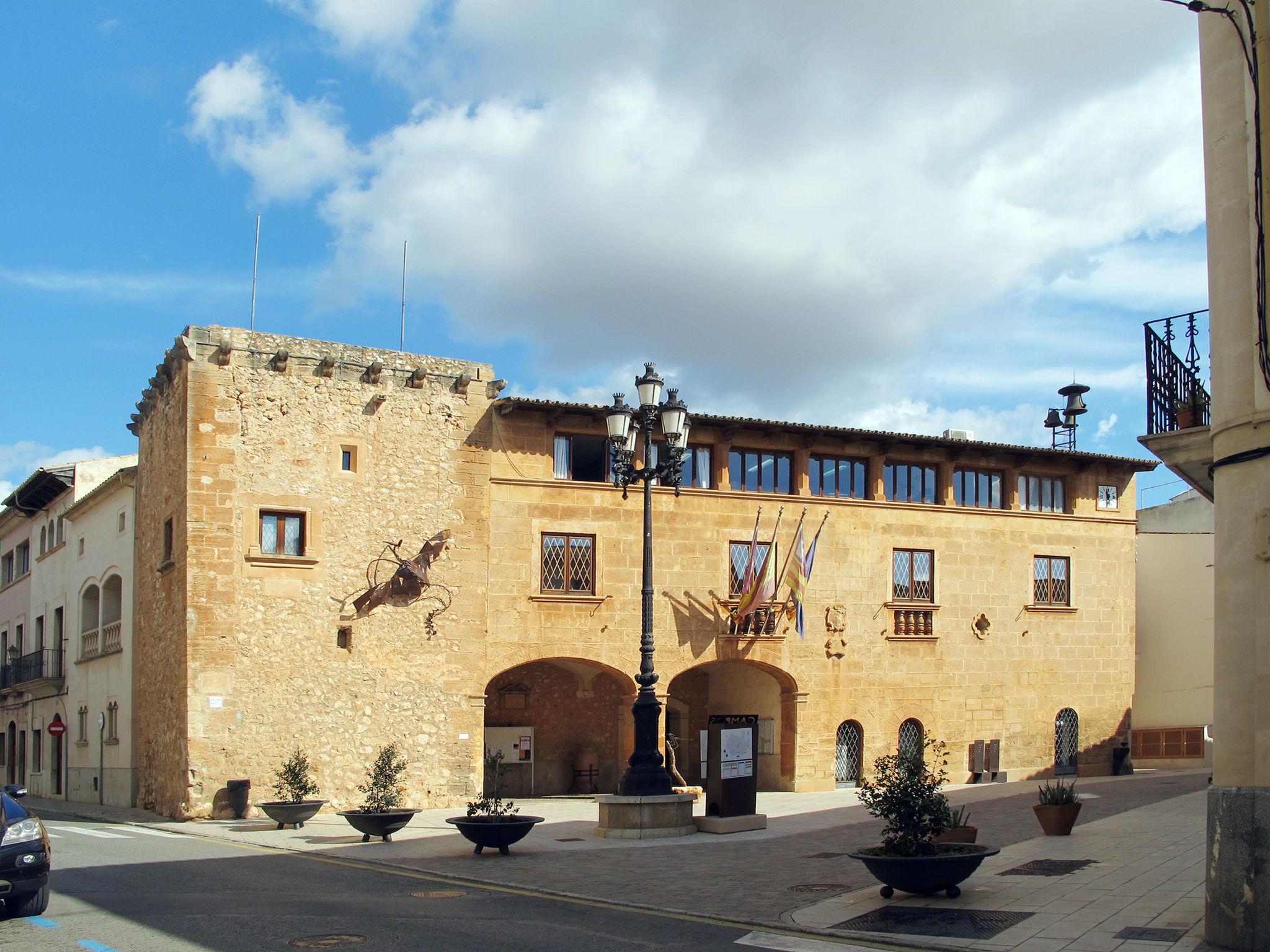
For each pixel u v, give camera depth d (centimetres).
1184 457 1419
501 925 1212
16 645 4712
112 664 3431
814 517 3288
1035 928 1146
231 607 2698
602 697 3378
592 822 2402
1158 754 3756
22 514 4628
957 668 3425
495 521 2970
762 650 3184
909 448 3425
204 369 2738
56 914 1259
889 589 3359
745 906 1352
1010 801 2481
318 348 2862
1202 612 3759
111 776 3366
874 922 1218
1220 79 1161
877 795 1384
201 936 1128
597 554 3042
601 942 1118
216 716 2655
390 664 2833
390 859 1844
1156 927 1123
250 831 2344
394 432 2909
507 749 3225
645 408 2134
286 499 2780
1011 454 3525
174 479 2853
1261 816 1013
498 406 2997
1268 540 1052
